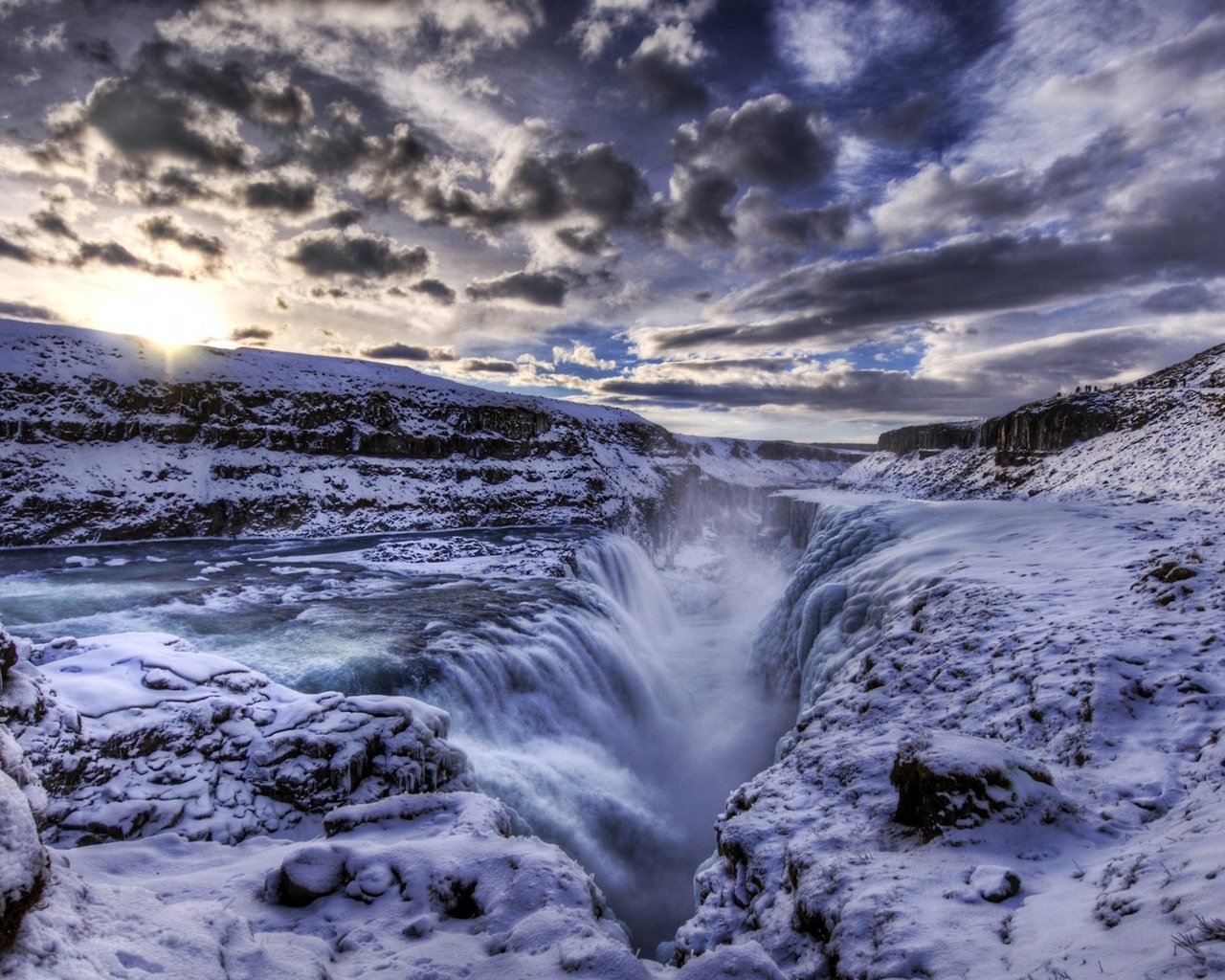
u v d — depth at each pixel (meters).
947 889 4.27
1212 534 13.09
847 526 24.38
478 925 4.18
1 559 27.95
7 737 4.14
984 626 10.25
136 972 2.90
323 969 3.44
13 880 2.74
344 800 8.53
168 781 7.97
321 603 22.03
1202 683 6.67
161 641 10.78
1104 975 2.81
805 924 4.77
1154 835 4.47
